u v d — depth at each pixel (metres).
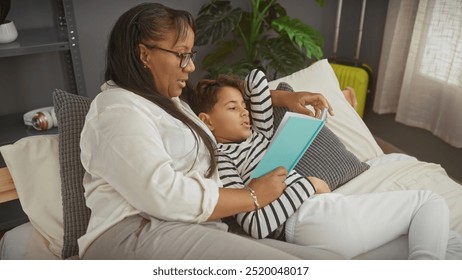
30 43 1.74
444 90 2.03
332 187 1.32
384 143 1.92
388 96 2.41
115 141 0.87
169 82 1.02
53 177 1.15
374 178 1.37
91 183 0.98
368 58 2.71
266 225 1.02
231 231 1.10
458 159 2.07
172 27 0.97
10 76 2.02
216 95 1.21
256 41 2.32
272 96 1.38
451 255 0.97
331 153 1.34
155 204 0.86
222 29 2.14
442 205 1.02
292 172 1.17
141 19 0.97
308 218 1.03
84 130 0.94
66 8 1.72
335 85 1.69
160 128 0.97
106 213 0.94
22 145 1.14
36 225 1.13
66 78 2.16
